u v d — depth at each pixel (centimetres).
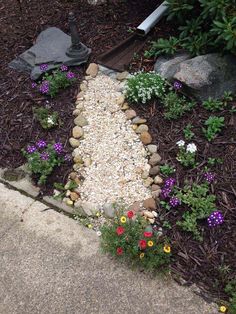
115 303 108
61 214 128
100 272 114
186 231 119
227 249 114
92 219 126
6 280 114
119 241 115
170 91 151
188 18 165
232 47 142
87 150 141
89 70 163
